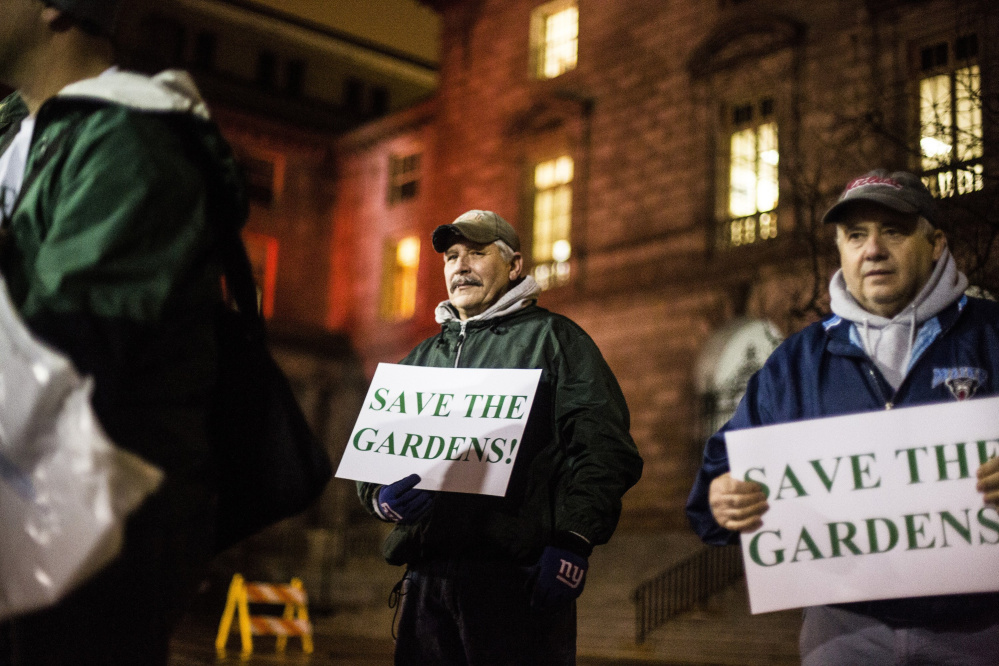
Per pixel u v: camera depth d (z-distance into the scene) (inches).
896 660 101.9
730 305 789.9
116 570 61.8
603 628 591.2
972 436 99.2
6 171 73.1
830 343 117.0
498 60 1074.7
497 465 116.4
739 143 831.1
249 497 81.0
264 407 80.7
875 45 721.0
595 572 684.7
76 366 59.0
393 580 789.9
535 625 118.1
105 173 63.4
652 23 916.0
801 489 103.4
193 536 68.1
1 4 73.1
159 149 66.0
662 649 531.8
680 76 879.1
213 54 1294.3
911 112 522.9
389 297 1216.2
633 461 120.3
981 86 434.3
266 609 610.9
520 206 1003.3
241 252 76.0
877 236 113.3
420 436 122.3
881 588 98.4
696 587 585.3
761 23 803.4
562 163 990.4
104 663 61.7
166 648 66.5
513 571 118.6
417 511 117.6
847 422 103.5
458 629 121.1
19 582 55.6
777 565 102.6
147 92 68.1
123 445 61.4
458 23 1133.1
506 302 134.0
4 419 55.9
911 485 99.8
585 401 122.0
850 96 715.4
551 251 979.3
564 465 123.9
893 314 113.7
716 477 114.7
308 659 452.1
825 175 641.0
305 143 1291.8
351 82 1407.5
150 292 62.6
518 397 120.5
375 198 1248.8
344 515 1098.7
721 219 824.9
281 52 1350.9
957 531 97.4
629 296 874.1
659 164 880.3
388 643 593.9
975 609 100.0
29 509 55.5
